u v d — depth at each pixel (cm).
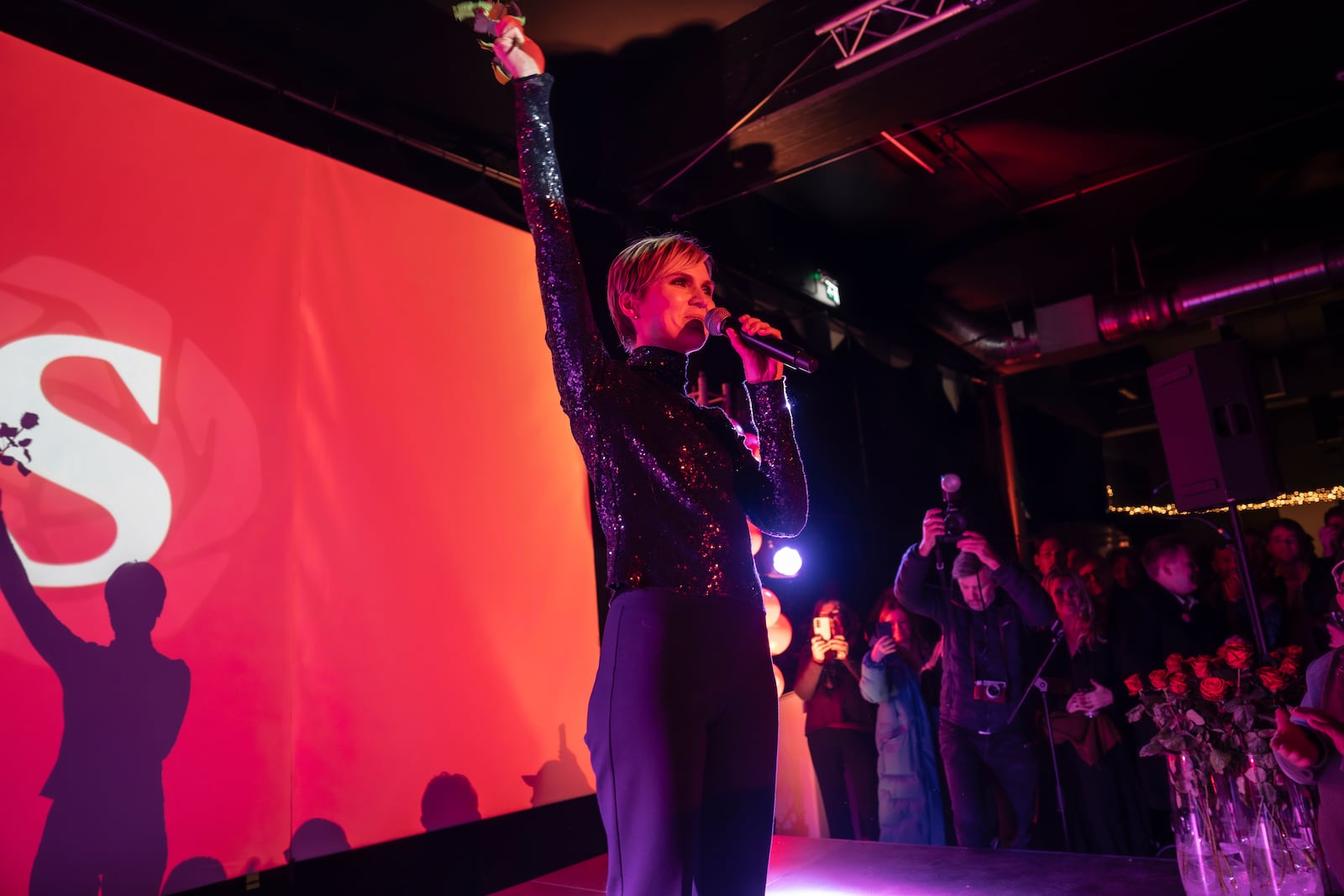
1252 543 471
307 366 322
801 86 399
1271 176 574
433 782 327
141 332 281
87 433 264
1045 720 376
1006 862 240
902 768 389
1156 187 581
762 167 449
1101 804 351
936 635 538
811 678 424
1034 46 365
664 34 425
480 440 371
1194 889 196
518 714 360
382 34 369
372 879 311
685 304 122
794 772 422
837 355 605
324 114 358
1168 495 857
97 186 279
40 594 248
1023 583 330
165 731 264
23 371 255
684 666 98
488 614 358
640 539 104
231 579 288
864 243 631
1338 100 495
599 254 456
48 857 238
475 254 389
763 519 126
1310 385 763
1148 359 787
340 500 321
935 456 670
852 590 567
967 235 629
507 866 351
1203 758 197
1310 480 802
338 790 301
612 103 460
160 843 258
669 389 114
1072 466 837
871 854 258
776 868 251
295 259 326
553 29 412
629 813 96
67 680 248
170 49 312
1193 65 459
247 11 330
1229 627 446
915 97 395
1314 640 410
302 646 301
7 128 263
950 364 709
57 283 266
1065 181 570
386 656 323
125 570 265
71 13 291
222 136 313
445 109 396
